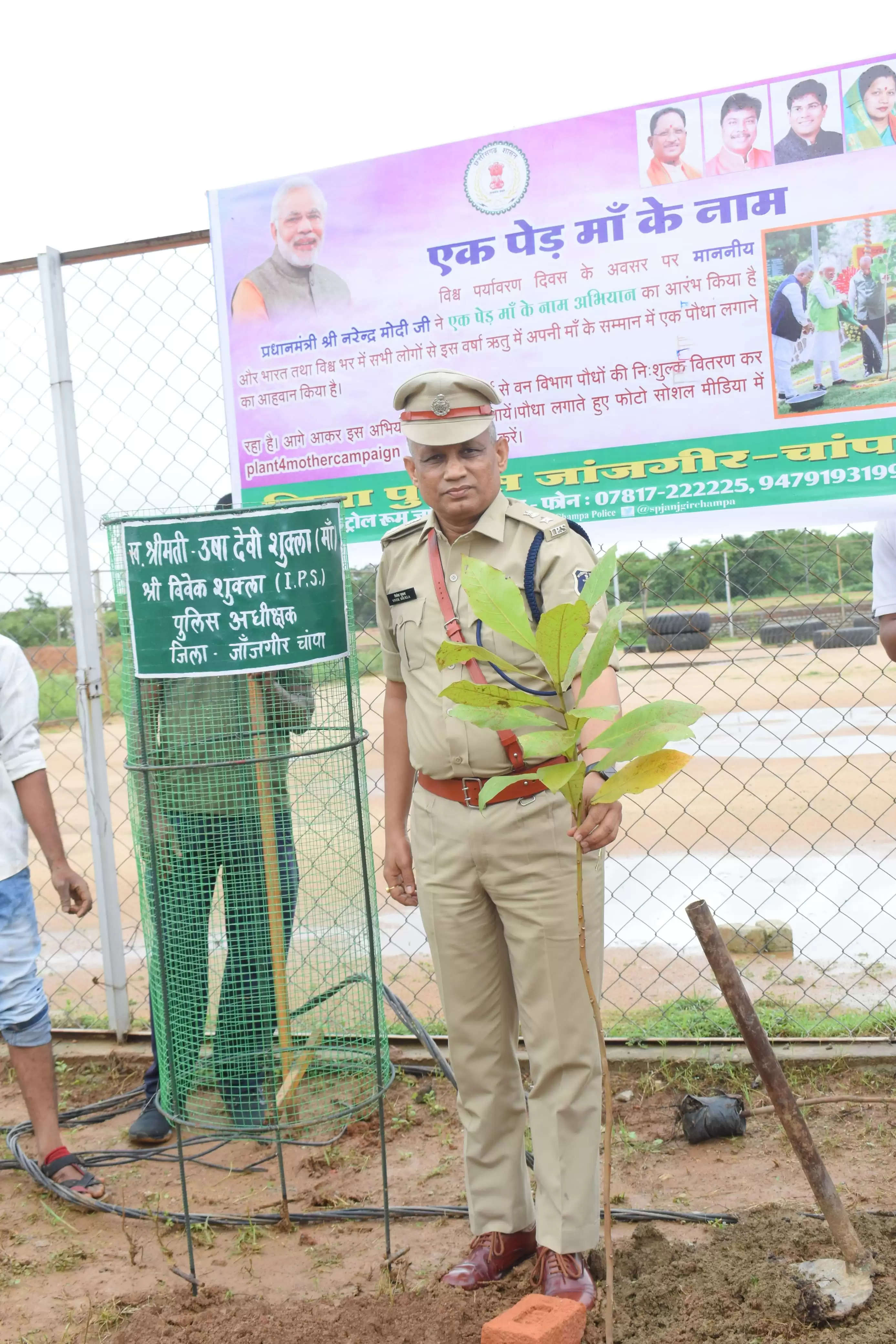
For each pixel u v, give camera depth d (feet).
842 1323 8.09
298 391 13.65
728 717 43.91
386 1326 8.74
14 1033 11.48
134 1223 10.93
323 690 10.45
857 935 17.78
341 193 13.26
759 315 12.17
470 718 7.01
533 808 8.77
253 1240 10.30
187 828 10.61
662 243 12.35
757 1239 9.20
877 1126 11.38
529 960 8.90
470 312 13.00
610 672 8.90
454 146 12.86
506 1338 7.89
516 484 13.00
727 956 8.05
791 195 11.94
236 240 13.66
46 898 25.11
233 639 9.46
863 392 11.96
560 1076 8.96
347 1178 11.46
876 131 11.67
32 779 11.84
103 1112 13.37
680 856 23.29
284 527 9.46
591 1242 8.95
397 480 13.44
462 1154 11.76
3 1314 9.48
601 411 12.69
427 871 9.32
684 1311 8.48
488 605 7.03
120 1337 8.89
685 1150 11.33
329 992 10.54
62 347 14.57
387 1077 10.53
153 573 9.46
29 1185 11.86
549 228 12.67
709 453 12.42
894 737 37.11
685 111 12.16
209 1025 10.82
